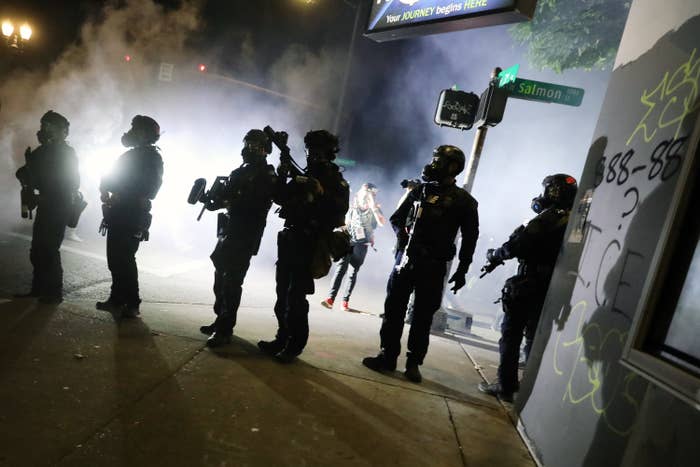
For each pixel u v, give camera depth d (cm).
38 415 239
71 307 413
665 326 188
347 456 256
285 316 389
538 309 408
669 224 190
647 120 266
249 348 395
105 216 404
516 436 333
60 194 411
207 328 411
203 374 323
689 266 183
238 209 376
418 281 398
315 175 373
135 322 405
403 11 541
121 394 275
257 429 264
